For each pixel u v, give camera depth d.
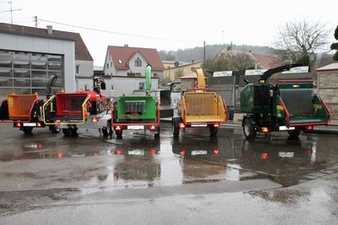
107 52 81.81
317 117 16.23
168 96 25.36
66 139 17.70
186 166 11.23
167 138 17.94
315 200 7.75
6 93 29.72
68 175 10.10
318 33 54.47
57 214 7.00
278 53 57.50
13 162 12.03
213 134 18.09
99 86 22.61
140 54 80.12
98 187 8.88
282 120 15.95
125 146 15.30
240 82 28.02
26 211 7.18
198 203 7.58
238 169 10.81
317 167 11.09
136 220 6.67
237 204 7.50
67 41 33.28
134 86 49.78
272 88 16.28
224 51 75.75
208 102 17.92
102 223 6.55
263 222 6.52
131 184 9.12
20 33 30.33
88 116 18.91
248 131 17.20
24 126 19.59
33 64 31.34
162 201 7.73
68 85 33.38
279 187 8.85
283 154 13.27
